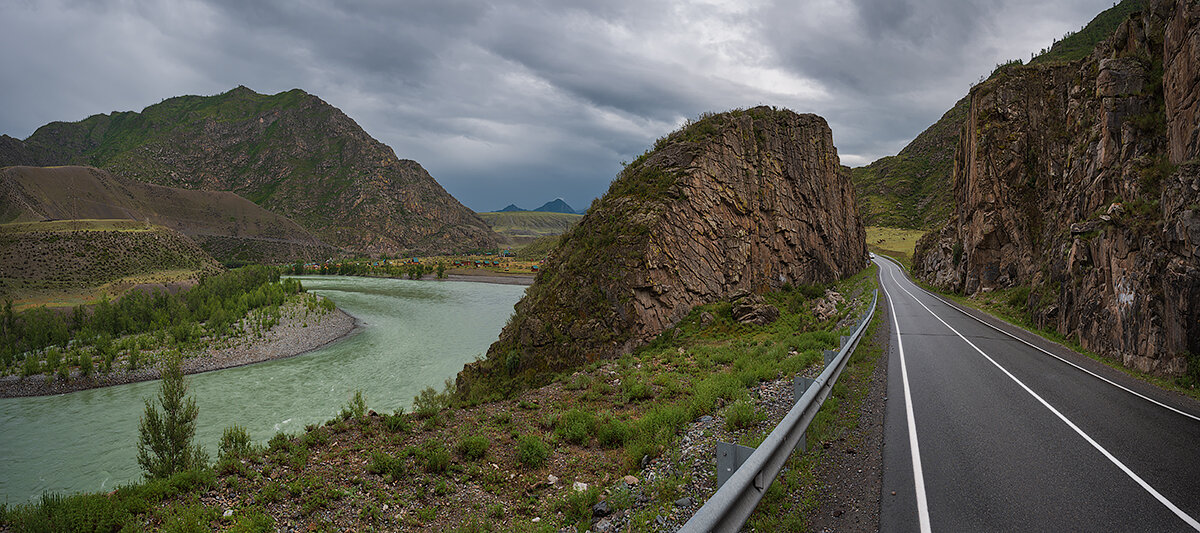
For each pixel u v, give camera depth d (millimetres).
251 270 126062
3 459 26141
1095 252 18391
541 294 29703
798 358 13922
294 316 74750
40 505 6734
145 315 75688
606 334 25547
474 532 6172
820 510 5238
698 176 32312
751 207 35969
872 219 176125
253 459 8430
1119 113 21062
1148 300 14172
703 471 6559
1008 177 38125
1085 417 9125
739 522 4125
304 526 6449
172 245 171875
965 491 5773
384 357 51375
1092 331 17375
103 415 35031
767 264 36281
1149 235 15117
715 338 24297
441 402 20094
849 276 53594
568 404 12602
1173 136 17672
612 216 30516
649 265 26906
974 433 7961
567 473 7926
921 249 68062
